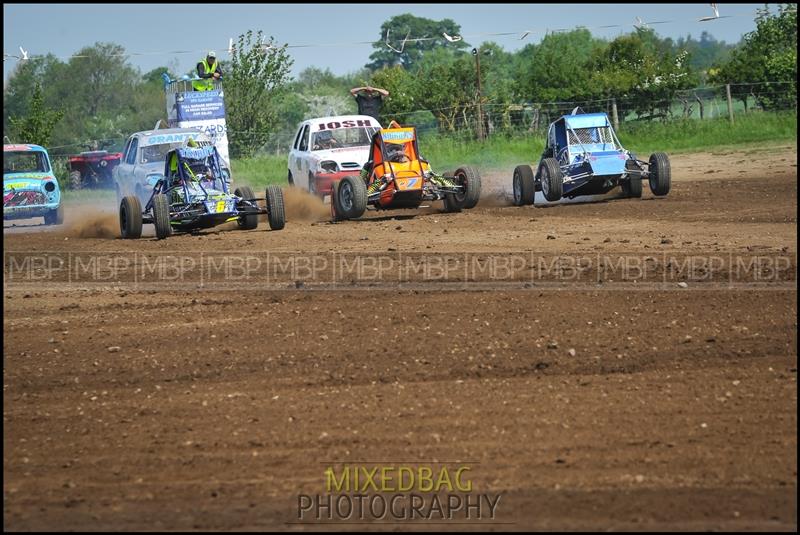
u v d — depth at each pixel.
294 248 57.28
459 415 27.58
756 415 26.83
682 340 33.78
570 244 54.12
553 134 80.75
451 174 75.75
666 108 155.62
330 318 38.59
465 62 170.00
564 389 29.41
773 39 154.25
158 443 26.62
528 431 26.25
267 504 22.75
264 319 39.03
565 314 37.56
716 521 21.05
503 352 33.19
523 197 76.12
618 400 28.31
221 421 28.02
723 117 146.12
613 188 80.12
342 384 30.70
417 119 165.12
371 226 66.69
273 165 145.88
